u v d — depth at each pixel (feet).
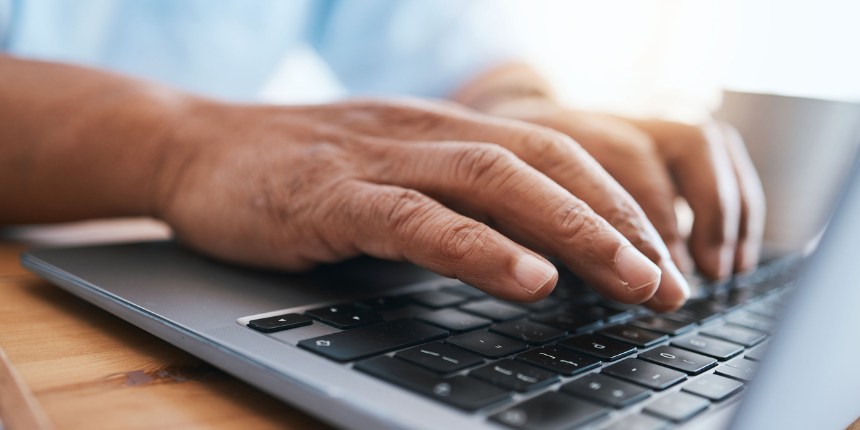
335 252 1.42
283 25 3.88
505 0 3.72
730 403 0.86
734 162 2.17
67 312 1.25
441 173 1.34
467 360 0.93
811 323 0.71
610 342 1.11
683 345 1.12
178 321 1.02
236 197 1.56
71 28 3.17
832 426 0.81
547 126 2.21
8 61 2.09
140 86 2.07
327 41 4.10
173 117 1.93
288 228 1.45
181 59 3.50
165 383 0.92
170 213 1.74
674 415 0.78
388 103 1.74
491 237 1.14
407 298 1.31
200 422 0.80
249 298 1.21
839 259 0.73
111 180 1.89
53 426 0.75
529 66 3.34
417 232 1.22
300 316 1.10
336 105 1.82
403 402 0.76
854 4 3.38
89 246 1.61
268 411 0.86
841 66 3.34
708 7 4.41
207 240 1.59
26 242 1.92
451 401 0.76
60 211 1.96
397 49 3.79
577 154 1.40
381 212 1.29
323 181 1.45
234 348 0.91
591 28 5.10
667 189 1.91
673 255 1.84
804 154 2.33
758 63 3.84
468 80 3.47
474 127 1.55
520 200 1.24
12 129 1.92
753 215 2.08
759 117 2.41
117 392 0.88
